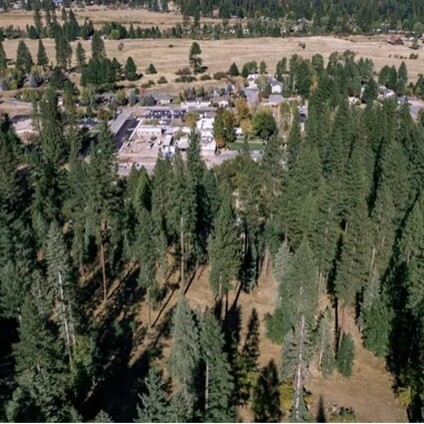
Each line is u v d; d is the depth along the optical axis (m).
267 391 53.31
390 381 56.56
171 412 41.22
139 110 184.75
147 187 89.62
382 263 67.19
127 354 59.19
